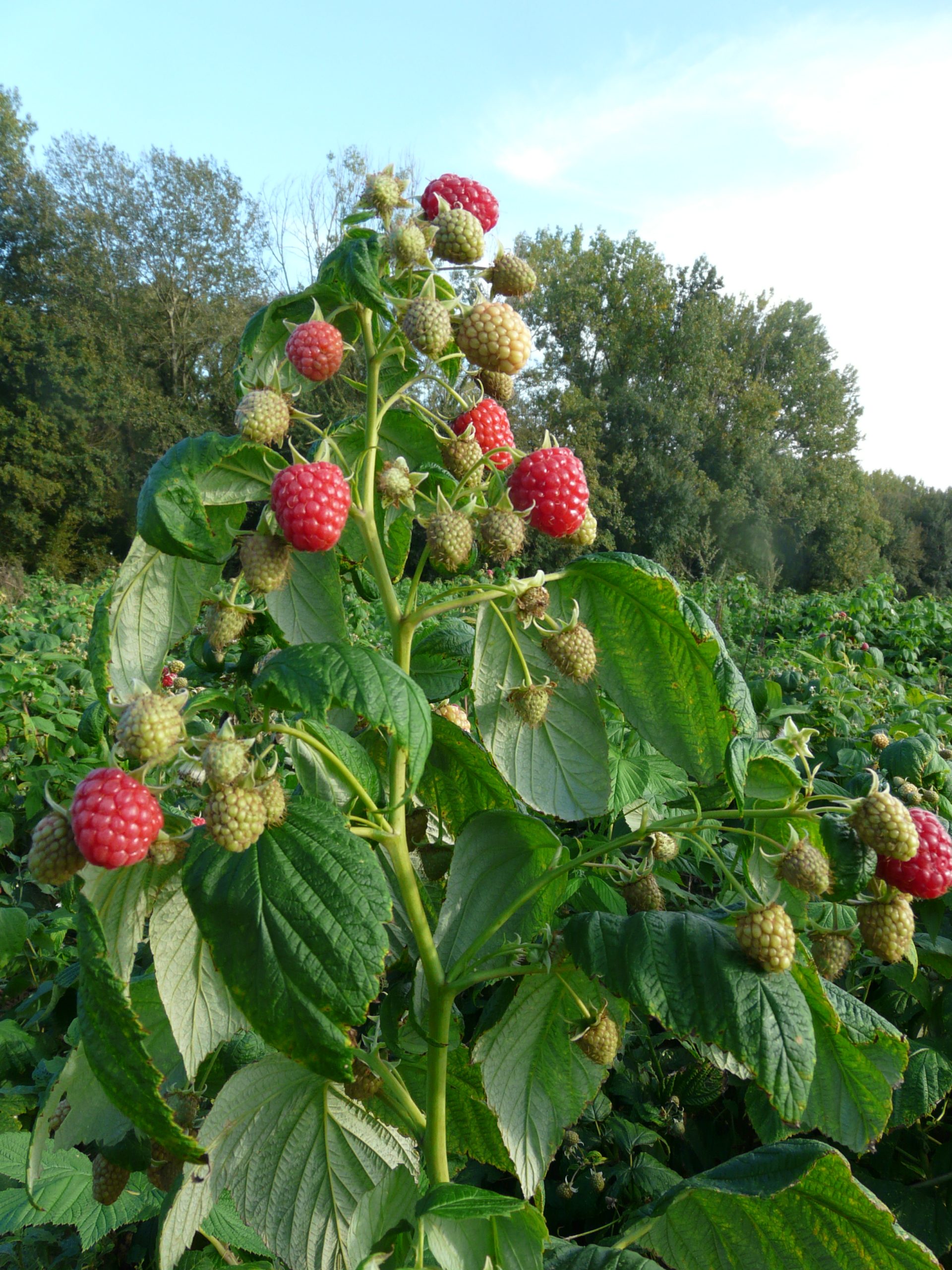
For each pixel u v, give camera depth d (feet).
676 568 105.29
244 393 4.50
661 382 111.34
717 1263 4.80
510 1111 4.87
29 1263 6.39
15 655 21.66
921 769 7.20
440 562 4.29
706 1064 7.47
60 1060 7.22
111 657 4.16
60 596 53.83
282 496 3.83
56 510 95.96
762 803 4.77
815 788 6.31
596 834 7.83
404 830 4.53
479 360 4.40
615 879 6.23
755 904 3.96
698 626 4.49
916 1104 6.56
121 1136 4.49
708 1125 7.72
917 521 148.05
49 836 3.44
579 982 4.73
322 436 4.23
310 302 4.70
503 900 4.88
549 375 114.42
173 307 100.78
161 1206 5.24
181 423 96.99
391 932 5.35
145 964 7.88
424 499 5.27
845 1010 4.59
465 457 4.70
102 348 99.14
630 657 4.99
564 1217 6.80
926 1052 6.83
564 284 109.81
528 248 112.57
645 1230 4.62
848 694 15.47
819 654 24.23
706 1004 3.84
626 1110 7.56
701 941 4.00
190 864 3.74
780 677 17.11
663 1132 7.39
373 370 4.52
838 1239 4.40
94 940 3.33
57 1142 4.46
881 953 4.17
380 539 5.41
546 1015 4.84
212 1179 4.55
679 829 4.50
